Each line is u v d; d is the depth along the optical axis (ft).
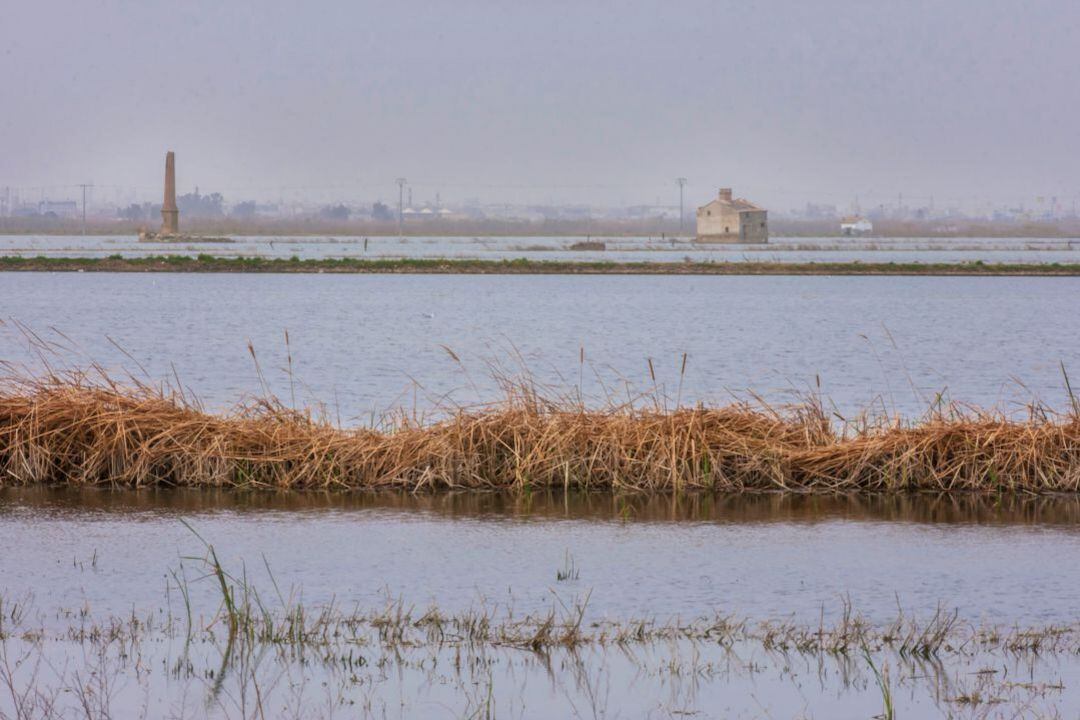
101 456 199.11
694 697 107.55
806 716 103.04
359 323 610.24
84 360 414.00
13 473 198.18
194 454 198.59
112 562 148.15
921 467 197.36
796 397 330.13
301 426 208.74
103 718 101.60
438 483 197.47
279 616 128.16
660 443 198.29
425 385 352.69
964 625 126.21
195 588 137.80
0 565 146.30
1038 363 448.65
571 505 183.62
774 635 123.03
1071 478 195.21
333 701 106.32
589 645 120.37
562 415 204.74
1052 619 127.95
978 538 163.02
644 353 475.31
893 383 378.12
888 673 112.98
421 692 108.47
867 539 162.40
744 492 193.98
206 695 107.24
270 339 513.86
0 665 113.50
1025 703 105.70
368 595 135.74
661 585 140.05
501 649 119.34
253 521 170.81
